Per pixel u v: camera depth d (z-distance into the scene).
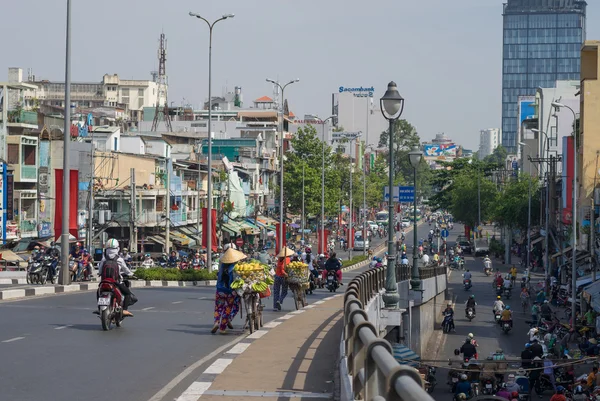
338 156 129.12
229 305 17.31
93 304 23.75
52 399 10.44
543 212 81.19
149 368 12.84
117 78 156.50
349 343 9.98
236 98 160.75
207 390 10.99
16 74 107.94
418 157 34.25
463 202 116.94
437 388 30.39
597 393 23.52
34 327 17.61
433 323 47.75
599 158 58.94
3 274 42.53
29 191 54.97
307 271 24.86
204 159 100.50
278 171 123.19
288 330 17.67
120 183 70.25
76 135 66.75
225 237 89.75
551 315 44.25
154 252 72.50
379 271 25.41
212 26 54.75
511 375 27.97
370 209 176.00
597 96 59.28
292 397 10.62
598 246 52.53
